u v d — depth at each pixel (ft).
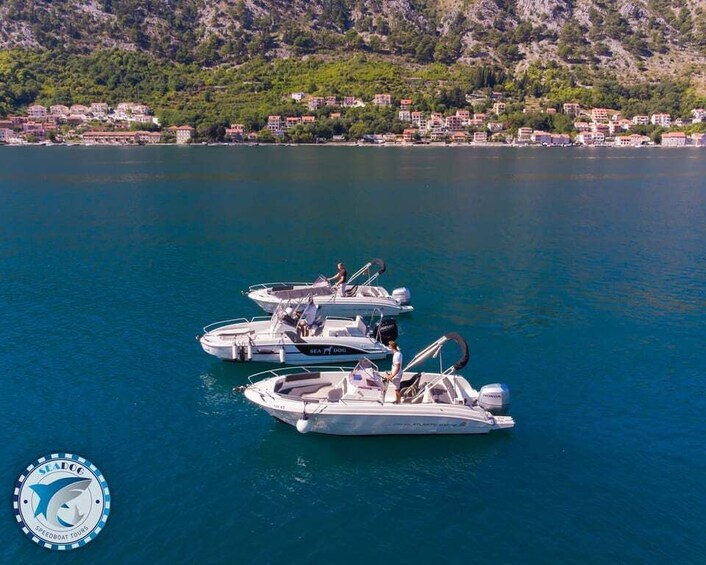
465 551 61.00
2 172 432.25
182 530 63.21
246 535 62.69
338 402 78.38
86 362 100.42
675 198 307.78
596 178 415.23
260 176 418.92
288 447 77.30
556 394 92.07
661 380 96.68
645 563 59.62
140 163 523.29
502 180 401.70
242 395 90.22
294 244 193.98
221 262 168.86
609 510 66.64
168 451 76.13
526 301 135.95
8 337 110.73
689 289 145.38
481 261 172.55
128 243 191.83
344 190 341.82
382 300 121.90
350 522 64.80
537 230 219.41
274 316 108.06
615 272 160.56
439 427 78.84
